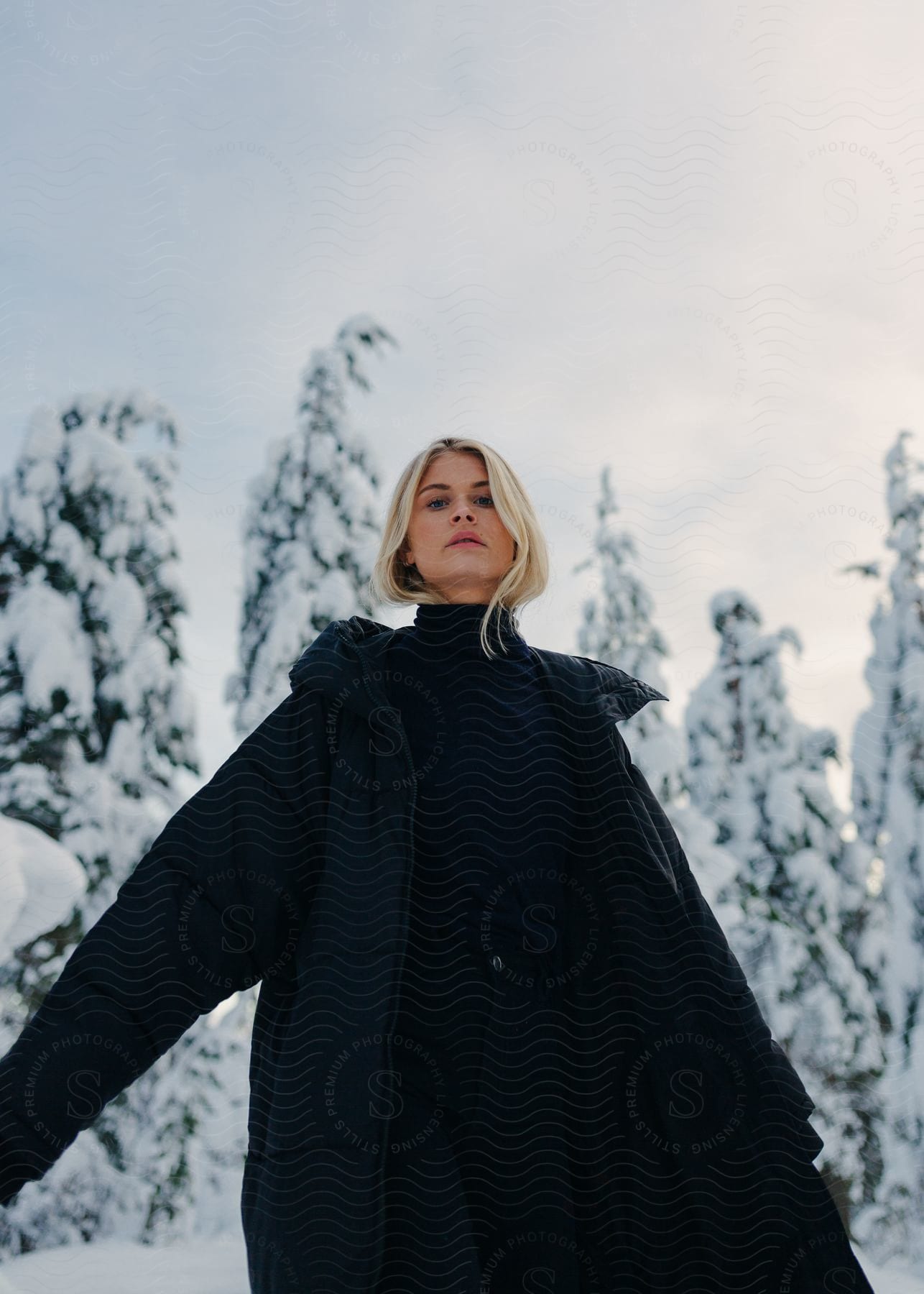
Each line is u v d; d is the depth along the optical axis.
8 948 3.84
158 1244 5.63
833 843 8.32
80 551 7.27
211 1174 6.00
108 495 7.36
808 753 8.48
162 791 7.13
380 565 1.86
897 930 8.53
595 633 7.86
